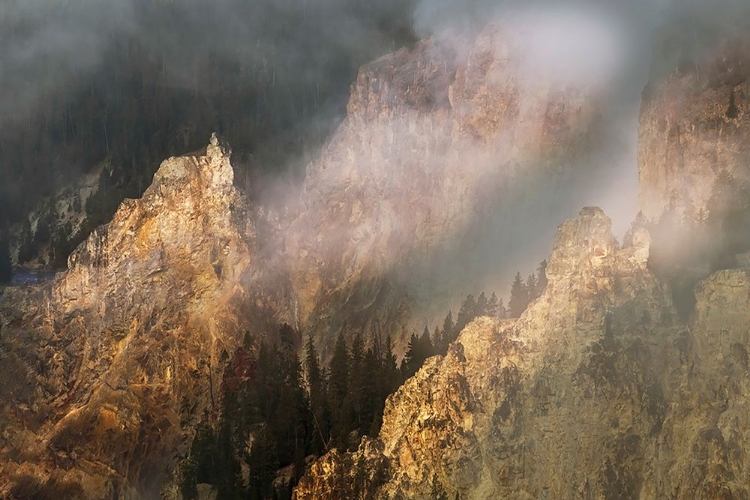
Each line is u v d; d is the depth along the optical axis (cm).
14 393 17575
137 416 17038
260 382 16138
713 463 10744
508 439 11819
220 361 17175
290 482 14312
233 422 15850
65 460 16938
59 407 17425
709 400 10950
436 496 12038
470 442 12000
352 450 13588
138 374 17325
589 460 11344
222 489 14662
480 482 11894
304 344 17588
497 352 12150
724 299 11012
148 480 16512
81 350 17712
